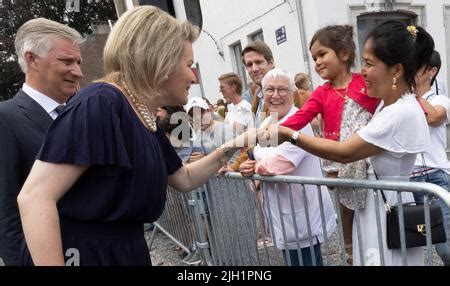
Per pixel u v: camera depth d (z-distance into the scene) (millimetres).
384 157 1404
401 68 1340
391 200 1490
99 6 14570
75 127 985
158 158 1209
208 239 2727
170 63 1131
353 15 6441
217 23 9438
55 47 1768
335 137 1825
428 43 1423
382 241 1442
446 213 1259
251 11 8039
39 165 967
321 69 1842
